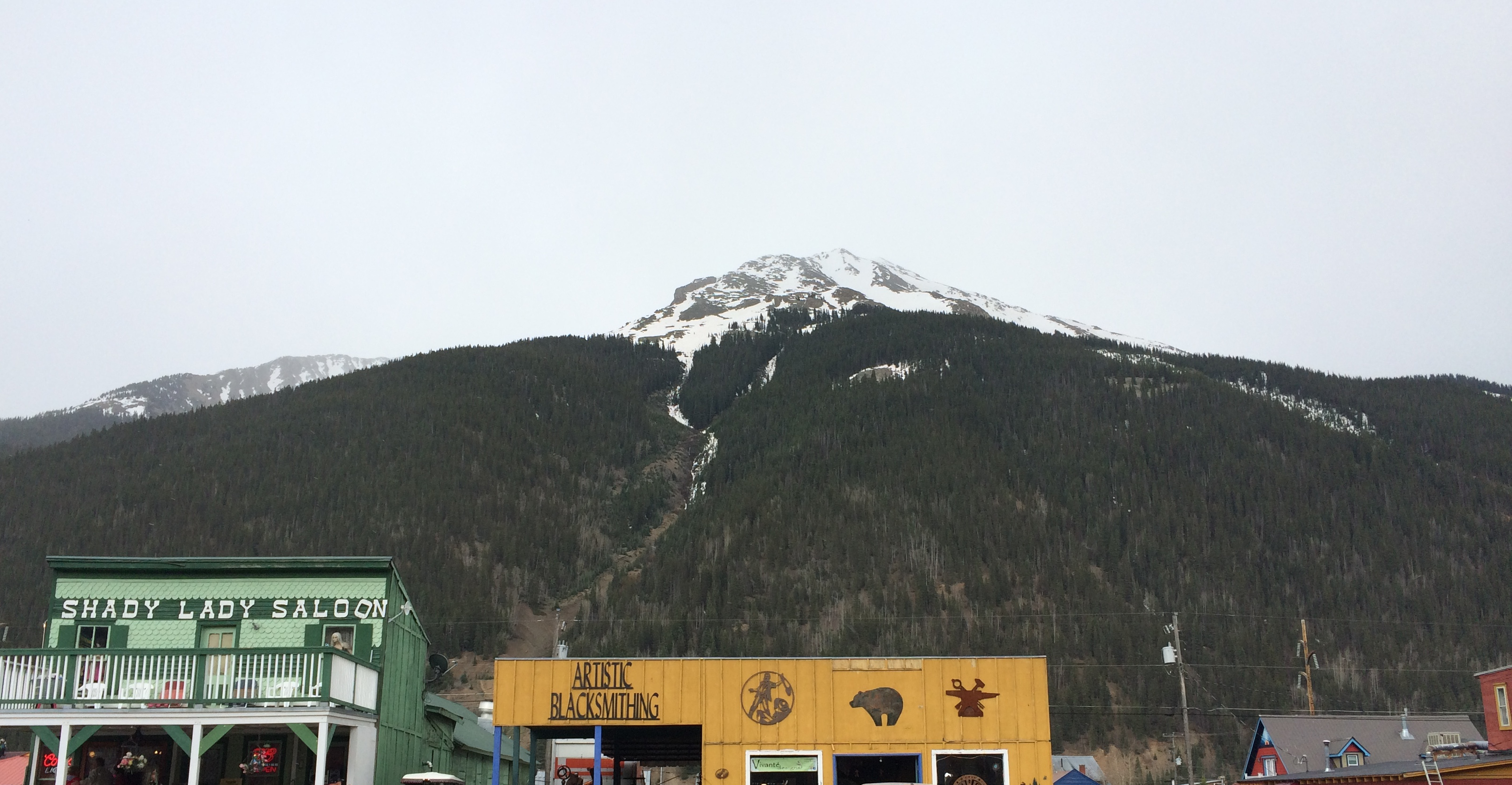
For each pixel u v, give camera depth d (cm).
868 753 2809
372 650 2967
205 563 2964
